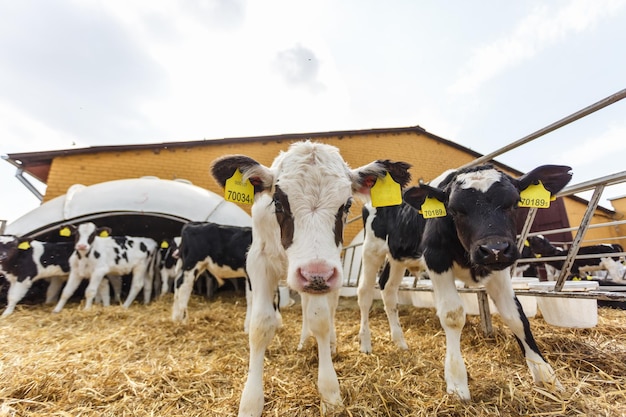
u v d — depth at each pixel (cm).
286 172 61
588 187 84
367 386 63
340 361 85
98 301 218
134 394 67
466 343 96
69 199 236
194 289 279
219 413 58
